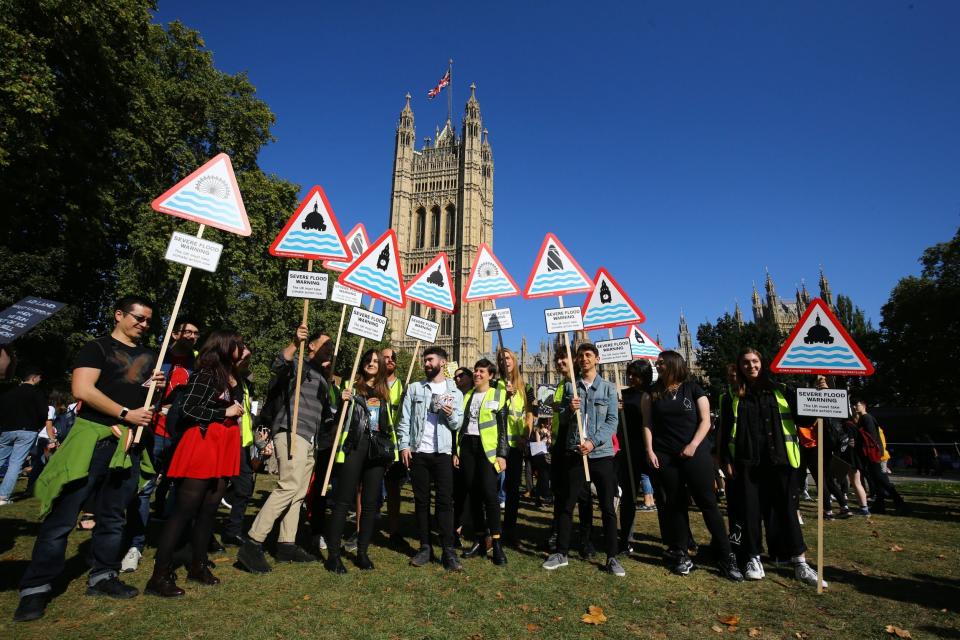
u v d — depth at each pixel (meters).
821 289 78.81
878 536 7.70
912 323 37.44
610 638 3.93
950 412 38.50
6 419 9.07
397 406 6.80
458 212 89.31
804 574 5.41
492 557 6.10
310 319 33.97
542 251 7.93
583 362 6.25
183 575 5.18
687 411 5.81
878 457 10.07
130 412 4.36
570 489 5.88
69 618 4.00
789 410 5.87
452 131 99.75
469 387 8.28
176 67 24.58
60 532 4.11
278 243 6.79
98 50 16.09
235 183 5.98
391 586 5.00
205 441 4.73
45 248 16.77
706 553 6.70
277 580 5.06
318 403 6.16
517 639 3.87
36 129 13.91
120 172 18.64
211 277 21.33
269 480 13.13
